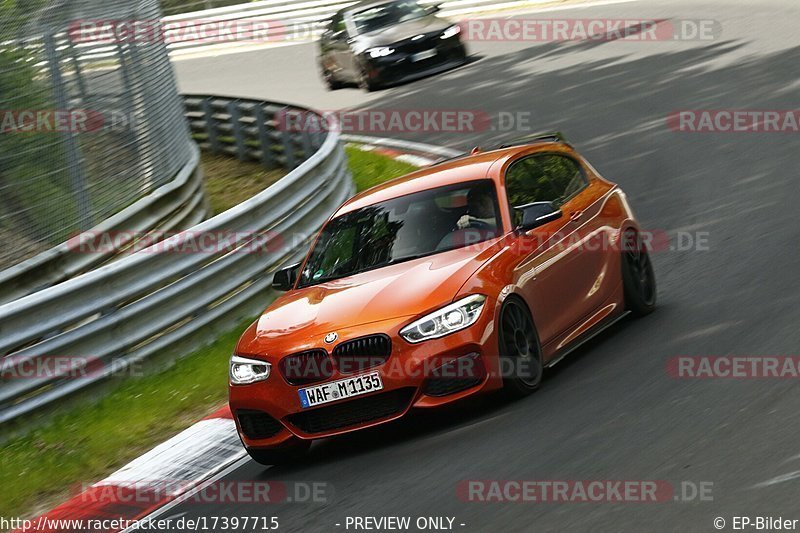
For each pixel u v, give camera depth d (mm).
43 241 39156
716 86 63656
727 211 40125
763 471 17547
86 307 32812
